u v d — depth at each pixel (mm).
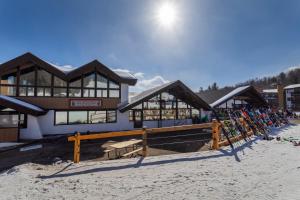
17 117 17500
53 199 5375
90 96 22234
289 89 59219
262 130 16422
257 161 8531
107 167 7965
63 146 15102
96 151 13227
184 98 26219
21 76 20266
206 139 16562
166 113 25312
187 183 6293
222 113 26734
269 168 7602
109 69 22500
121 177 6883
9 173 8062
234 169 7562
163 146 14148
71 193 5707
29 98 20094
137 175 7051
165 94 25391
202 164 8203
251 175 6910
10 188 6160
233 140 12898
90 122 22109
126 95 23734
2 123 17156
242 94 31250
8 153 13688
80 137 8891
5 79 20078
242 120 14656
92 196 5508
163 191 5758
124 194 5602
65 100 21078
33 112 17438
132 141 12227
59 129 20750
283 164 8039
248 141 12906
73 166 8227
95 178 6820
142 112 24172
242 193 5547
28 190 5961
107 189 5934
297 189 5676
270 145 11758
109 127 22734
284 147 11180
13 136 16953
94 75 22516
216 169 7578
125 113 23484
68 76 20812
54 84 20984
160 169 7664
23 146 15844
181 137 18031
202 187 5988
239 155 9547
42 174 7332
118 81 23234
